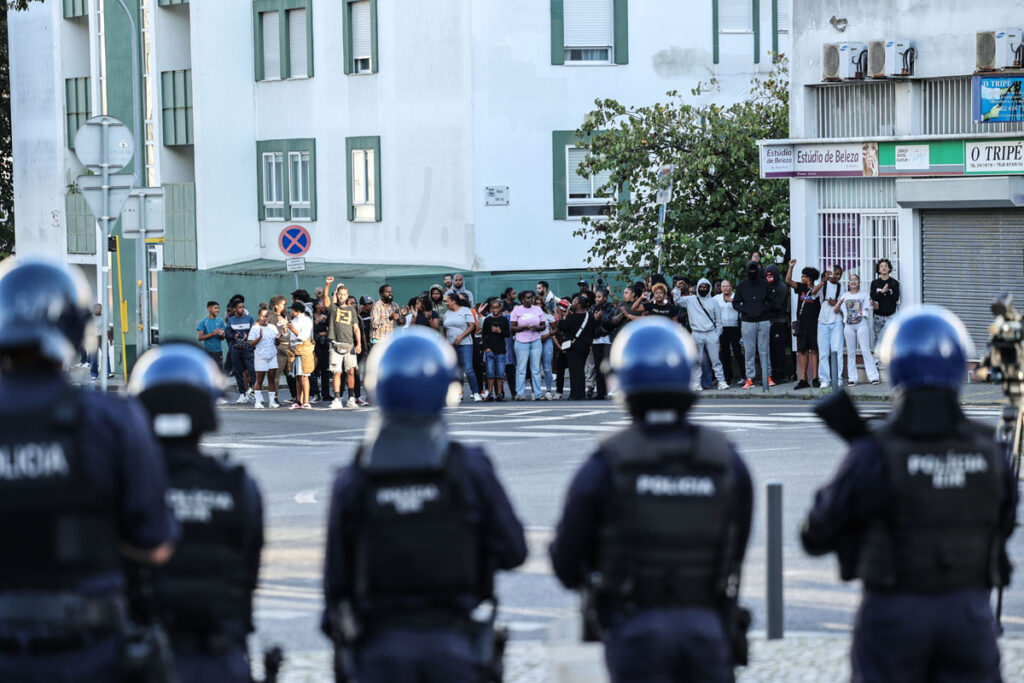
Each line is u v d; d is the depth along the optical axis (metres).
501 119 58.44
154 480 7.18
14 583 6.97
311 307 47.75
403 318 46.72
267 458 31.16
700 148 49.03
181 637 8.29
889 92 45.09
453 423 37.28
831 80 45.56
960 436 8.53
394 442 8.01
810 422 34.44
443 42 59.12
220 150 69.31
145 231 35.28
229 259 69.75
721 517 8.22
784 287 43.19
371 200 63.69
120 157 33.28
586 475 8.27
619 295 53.94
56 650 6.95
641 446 8.25
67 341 7.24
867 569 8.52
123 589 7.20
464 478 8.00
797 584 17.42
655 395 8.29
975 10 42.66
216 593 8.35
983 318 42.53
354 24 64.00
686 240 47.81
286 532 21.45
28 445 6.99
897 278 44.41
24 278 7.24
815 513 8.70
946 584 8.47
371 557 7.92
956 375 8.61
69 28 79.56
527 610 16.36
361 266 63.56
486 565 8.16
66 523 6.98
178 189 70.38
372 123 63.12
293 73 67.56
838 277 42.06
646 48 60.38
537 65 58.75
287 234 48.03
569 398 45.22
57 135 80.38
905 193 43.19
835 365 38.50
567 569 8.45
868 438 8.57
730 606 8.41
